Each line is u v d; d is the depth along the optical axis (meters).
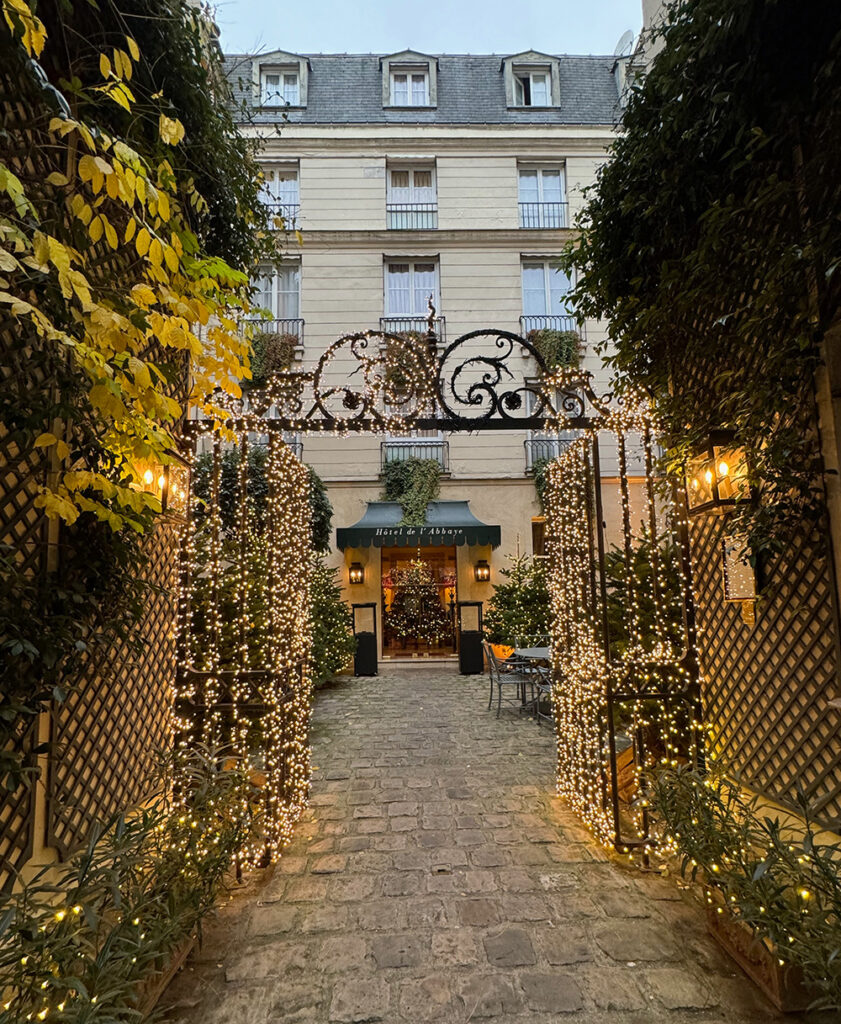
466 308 10.46
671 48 2.42
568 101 11.39
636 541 4.77
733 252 2.50
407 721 6.24
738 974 2.15
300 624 4.12
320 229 10.42
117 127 2.39
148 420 1.93
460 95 11.34
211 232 3.36
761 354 2.40
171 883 2.13
